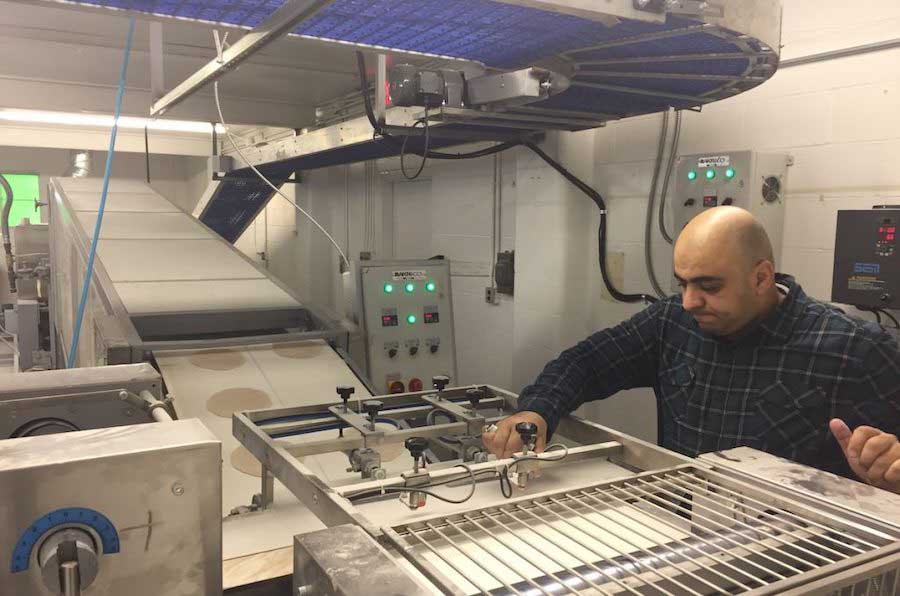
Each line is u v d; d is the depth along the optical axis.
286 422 1.31
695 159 2.41
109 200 4.09
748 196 2.26
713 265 1.39
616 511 0.84
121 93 1.79
